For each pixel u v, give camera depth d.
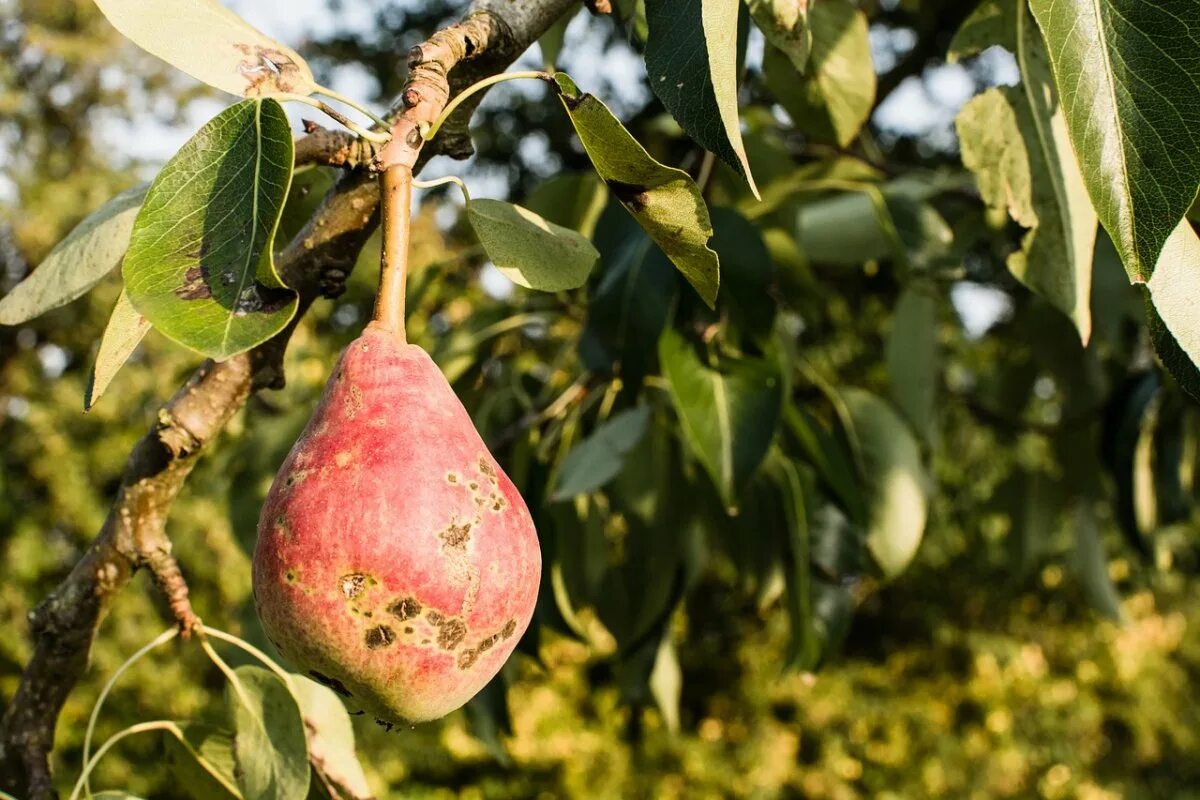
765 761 6.93
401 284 0.87
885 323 5.51
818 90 1.75
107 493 6.68
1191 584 7.71
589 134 0.88
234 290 0.77
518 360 2.54
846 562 2.03
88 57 7.44
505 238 0.94
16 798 1.19
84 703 5.89
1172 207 0.86
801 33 1.19
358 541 0.79
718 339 1.78
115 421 6.42
